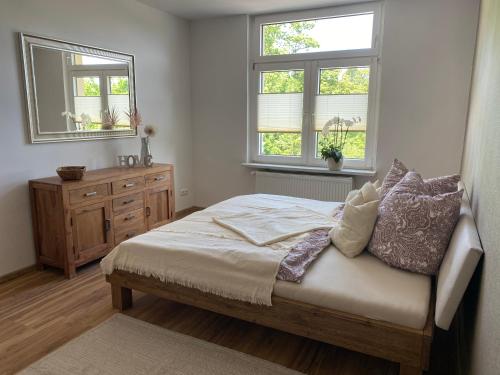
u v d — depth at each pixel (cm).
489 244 142
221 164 496
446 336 222
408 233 197
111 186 331
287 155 464
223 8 423
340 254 219
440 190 224
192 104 500
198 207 519
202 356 201
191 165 513
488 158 169
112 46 376
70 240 297
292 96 447
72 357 199
